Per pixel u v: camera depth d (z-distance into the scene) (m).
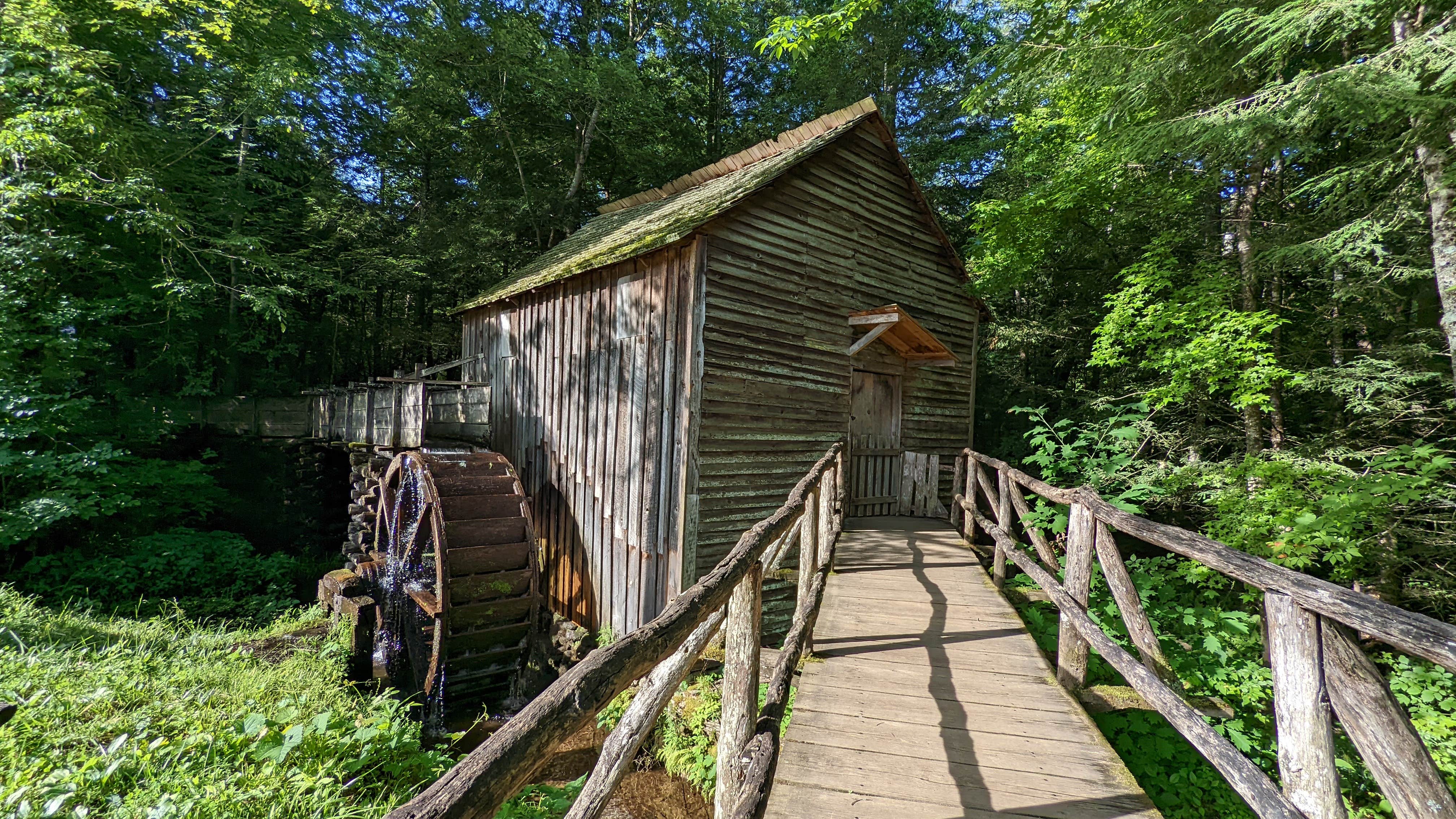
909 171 8.70
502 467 7.88
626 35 17.78
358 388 10.12
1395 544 5.81
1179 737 3.85
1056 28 7.52
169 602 8.18
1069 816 2.07
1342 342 7.71
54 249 7.80
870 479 8.34
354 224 15.04
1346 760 3.77
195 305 11.76
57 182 7.82
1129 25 7.01
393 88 14.92
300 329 15.13
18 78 7.52
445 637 6.47
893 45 16.56
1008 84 7.90
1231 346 6.26
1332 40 5.21
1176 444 8.21
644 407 6.87
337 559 10.95
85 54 8.20
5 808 2.14
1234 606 5.50
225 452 11.96
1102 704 2.99
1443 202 4.91
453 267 15.94
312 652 6.07
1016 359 13.41
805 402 7.40
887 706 2.90
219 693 3.87
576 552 7.83
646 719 1.53
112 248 9.55
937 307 9.44
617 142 16.30
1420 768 1.20
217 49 10.60
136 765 2.61
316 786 2.72
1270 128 5.11
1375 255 6.65
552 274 8.27
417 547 7.50
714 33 17.73
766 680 3.30
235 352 13.45
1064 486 8.04
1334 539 4.59
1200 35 6.09
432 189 17.30
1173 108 6.88
